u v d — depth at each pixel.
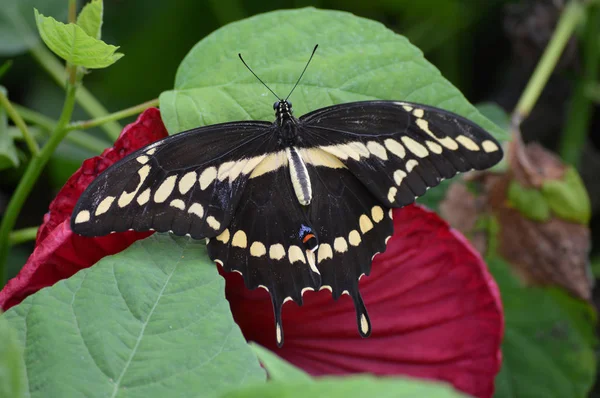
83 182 0.83
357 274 0.84
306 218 0.84
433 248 0.86
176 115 0.84
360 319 0.83
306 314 0.87
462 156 0.84
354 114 0.85
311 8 0.85
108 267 0.80
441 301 0.87
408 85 0.84
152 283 0.79
